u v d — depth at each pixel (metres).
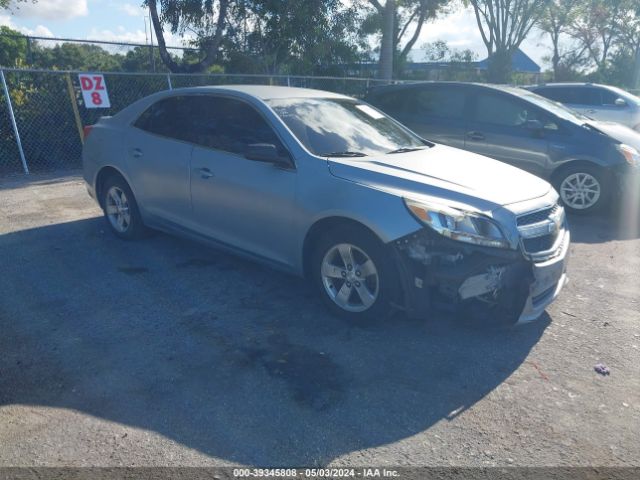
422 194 3.78
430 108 8.45
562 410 3.13
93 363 3.52
